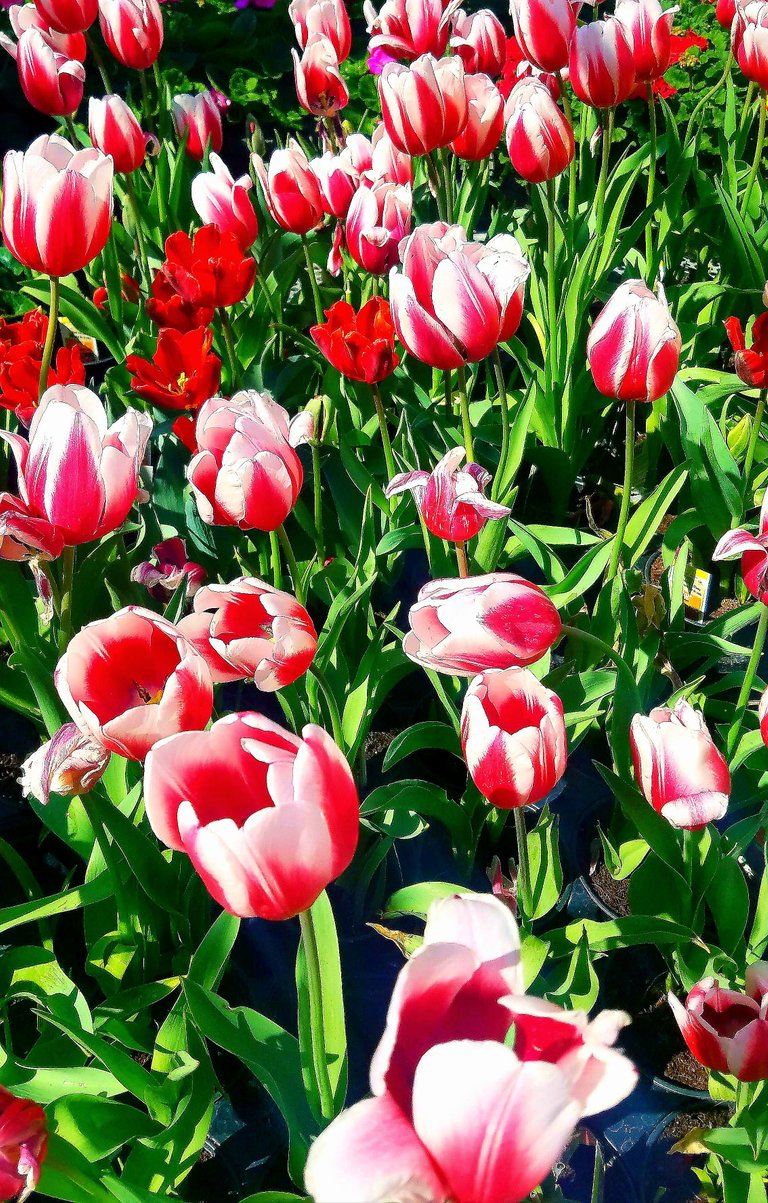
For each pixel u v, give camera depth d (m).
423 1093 0.24
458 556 0.60
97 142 0.91
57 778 0.46
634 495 0.98
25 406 0.68
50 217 0.59
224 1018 0.46
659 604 0.67
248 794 0.34
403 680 0.82
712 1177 0.55
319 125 1.06
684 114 1.61
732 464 0.79
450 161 0.99
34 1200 0.55
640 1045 0.61
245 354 0.97
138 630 0.41
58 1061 0.55
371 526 0.73
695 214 1.13
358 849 0.68
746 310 1.12
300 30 1.03
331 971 0.47
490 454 0.91
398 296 0.60
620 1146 0.57
